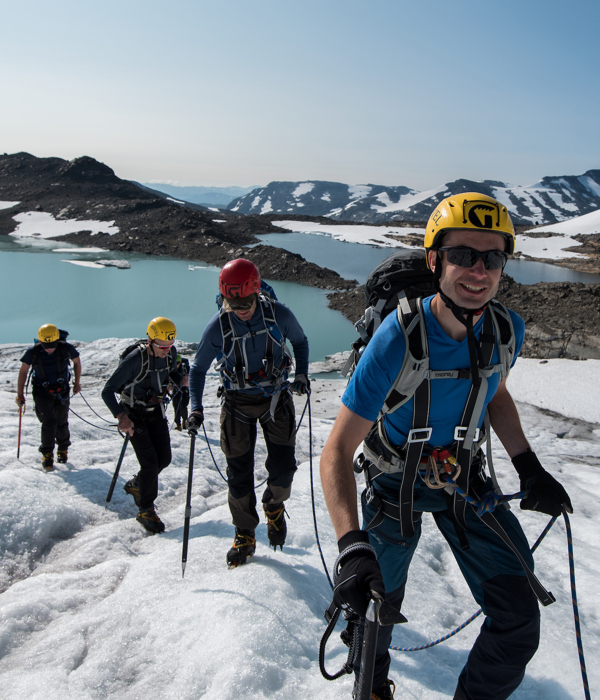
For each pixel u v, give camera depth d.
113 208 68.12
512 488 6.40
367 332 2.73
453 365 1.82
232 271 3.22
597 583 3.71
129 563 3.78
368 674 1.30
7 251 49.25
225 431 3.54
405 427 1.93
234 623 2.64
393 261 2.69
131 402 4.87
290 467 3.60
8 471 5.41
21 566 4.01
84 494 5.40
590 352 18.64
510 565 1.89
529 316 22.22
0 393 11.60
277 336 3.46
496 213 1.62
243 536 3.52
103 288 34.56
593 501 6.22
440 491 2.03
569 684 2.53
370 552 1.37
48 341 6.36
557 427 12.95
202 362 3.57
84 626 2.86
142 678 2.46
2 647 2.78
